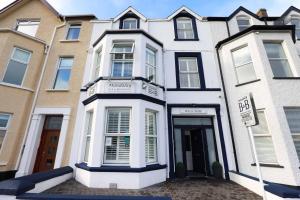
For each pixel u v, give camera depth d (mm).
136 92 7395
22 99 8656
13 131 8117
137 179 6289
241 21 10922
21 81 8922
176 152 8469
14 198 3848
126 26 11016
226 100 8766
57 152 8062
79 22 11102
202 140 8617
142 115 7145
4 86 8266
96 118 7004
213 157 8359
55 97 9039
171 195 5473
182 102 8820
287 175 6312
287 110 7270
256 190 5602
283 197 4016
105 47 8320
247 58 8547
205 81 9297
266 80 7488
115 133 6992
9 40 8797
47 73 9609
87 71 9469
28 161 7945
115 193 5605
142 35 8578
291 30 8398
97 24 10898
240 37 8820
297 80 7520
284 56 8297
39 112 8680
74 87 9219
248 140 7598
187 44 10211
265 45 8508
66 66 10016
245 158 7512
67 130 8430
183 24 11133
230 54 9055
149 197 3816
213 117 8812
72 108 8805
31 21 11297
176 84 9242
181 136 8680
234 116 8297
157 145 7715
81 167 7008
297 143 6859
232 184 6777
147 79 7852
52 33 10672
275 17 10719
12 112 8250
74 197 3814
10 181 4336
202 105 8656
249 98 4039
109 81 7621
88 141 7895
